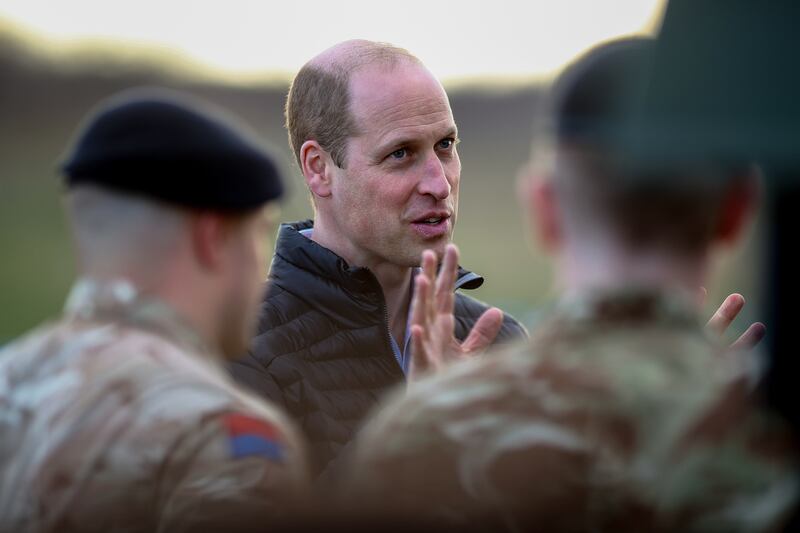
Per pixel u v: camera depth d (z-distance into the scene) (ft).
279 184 16.03
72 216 15.83
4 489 15.01
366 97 26.94
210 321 15.90
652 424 12.83
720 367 13.16
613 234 13.21
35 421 15.11
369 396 26.13
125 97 16.10
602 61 13.51
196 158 15.20
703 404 12.87
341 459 24.32
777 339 15.87
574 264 13.57
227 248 15.78
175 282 15.51
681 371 13.04
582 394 13.03
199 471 14.64
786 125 12.74
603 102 13.26
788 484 12.88
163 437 14.70
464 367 13.98
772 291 15.93
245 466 14.73
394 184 26.78
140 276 15.46
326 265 26.37
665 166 12.85
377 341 26.45
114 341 15.25
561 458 12.86
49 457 14.76
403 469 13.37
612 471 12.77
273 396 25.44
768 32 13.14
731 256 15.57
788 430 13.23
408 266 27.04
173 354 15.29
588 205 13.21
